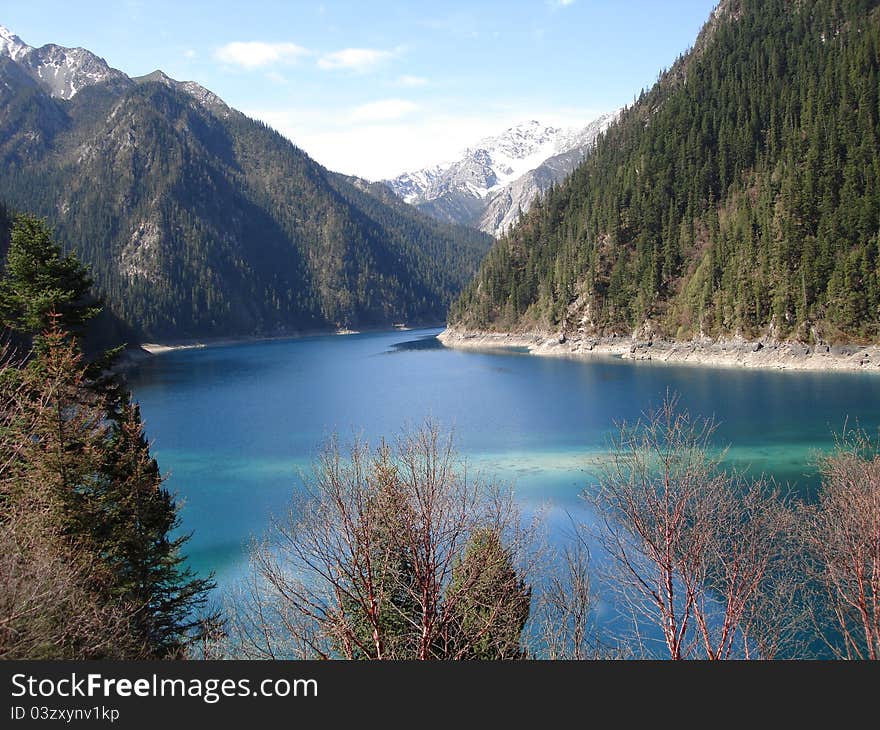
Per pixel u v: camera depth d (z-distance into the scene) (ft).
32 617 42.06
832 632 56.80
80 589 50.93
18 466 61.98
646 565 62.08
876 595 43.24
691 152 520.42
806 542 56.34
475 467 152.97
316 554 45.70
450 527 44.70
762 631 52.03
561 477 141.69
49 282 80.59
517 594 46.70
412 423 201.26
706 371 336.49
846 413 204.95
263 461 165.99
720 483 58.29
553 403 248.11
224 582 93.86
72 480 64.49
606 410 228.02
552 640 49.16
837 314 335.88
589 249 541.34
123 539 64.28
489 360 446.19
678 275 464.24
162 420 229.04
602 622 63.98
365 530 40.57
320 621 42.11
